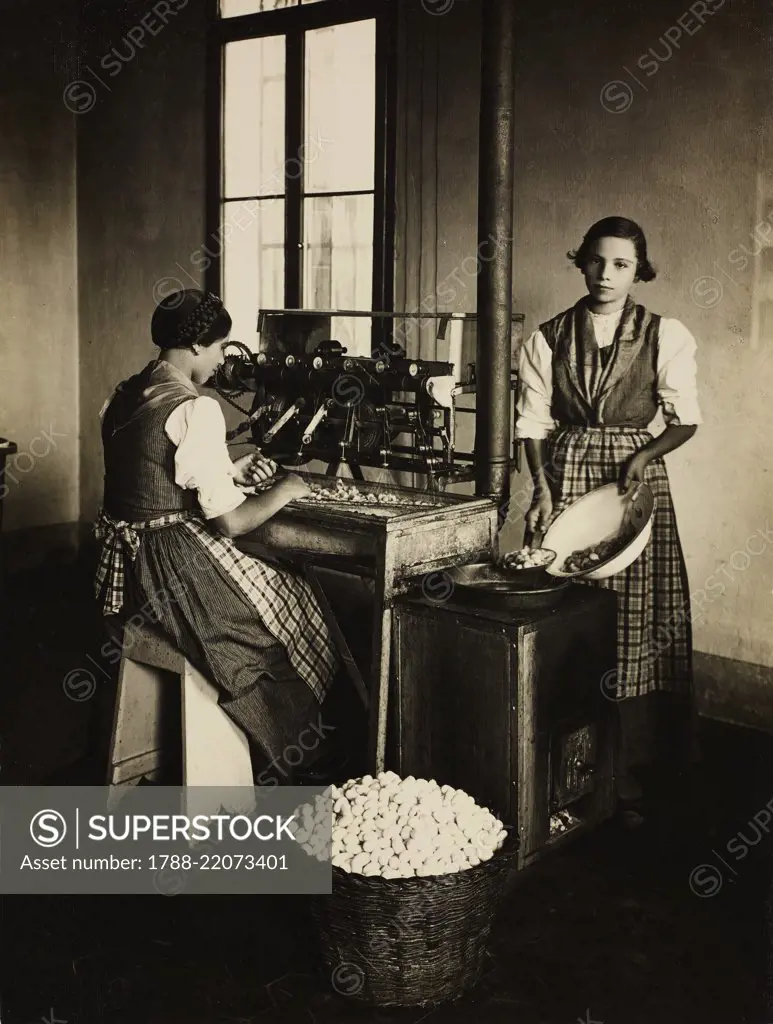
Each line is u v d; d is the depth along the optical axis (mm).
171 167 5422
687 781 3555
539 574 3172
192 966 2588
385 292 4609
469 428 4410
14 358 5652
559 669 2965
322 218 4863
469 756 2984
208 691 3043
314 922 2482
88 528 5965
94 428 5922
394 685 3131
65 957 2611
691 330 3809
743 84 3588
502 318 3645
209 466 2928
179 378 3062
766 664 3803
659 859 3088
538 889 2928
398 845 2523
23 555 5828
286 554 3305
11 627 5098
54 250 5777
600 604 3098
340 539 3146
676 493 3910
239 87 5117
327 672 3287
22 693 4277
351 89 4676
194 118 5293
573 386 3652
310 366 4035
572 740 2994
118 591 3176
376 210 4605
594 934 2725
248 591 3078
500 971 2576
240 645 3053
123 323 5727
